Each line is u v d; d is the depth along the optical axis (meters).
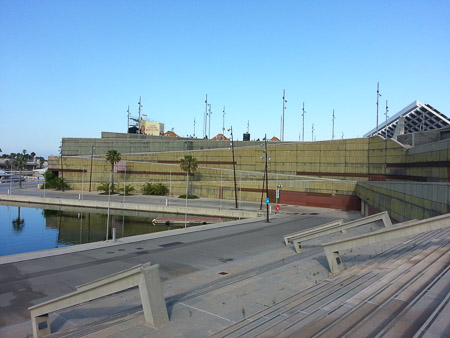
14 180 152.50
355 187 56.28
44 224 50.06
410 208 24.80
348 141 60.22
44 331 10.30
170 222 50.12
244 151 72.88
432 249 13.77
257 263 20.36
